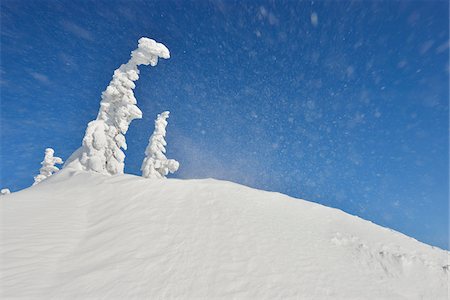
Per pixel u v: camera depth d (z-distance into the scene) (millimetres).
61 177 18562
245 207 12961
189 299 6824
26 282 6824
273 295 7305
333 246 11180
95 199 12812
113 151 22703
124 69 23141
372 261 10648
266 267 8570
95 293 6688
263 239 10328
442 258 12672
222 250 9211
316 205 16016
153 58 22938
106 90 22703
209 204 12633
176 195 13055
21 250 8164
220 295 7078
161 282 7348
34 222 10102
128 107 22547
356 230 13555
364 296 8188
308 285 8039
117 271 7629
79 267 7773
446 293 9648
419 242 14555
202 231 10289
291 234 11289
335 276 8914
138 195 12688
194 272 7914
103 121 22594
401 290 9203
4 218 10117
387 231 15062
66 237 9438
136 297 6707
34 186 18422
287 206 14500
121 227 10148
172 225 10500
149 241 9320
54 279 7141
